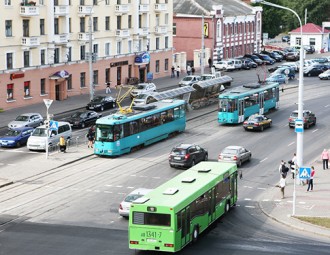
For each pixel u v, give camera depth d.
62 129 74.69
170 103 80.69
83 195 55.28
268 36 183.75
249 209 51.78
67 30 104.56
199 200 44.09
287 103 103.44
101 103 96.00
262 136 79.94
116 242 43.62
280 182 54.44
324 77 129.38
